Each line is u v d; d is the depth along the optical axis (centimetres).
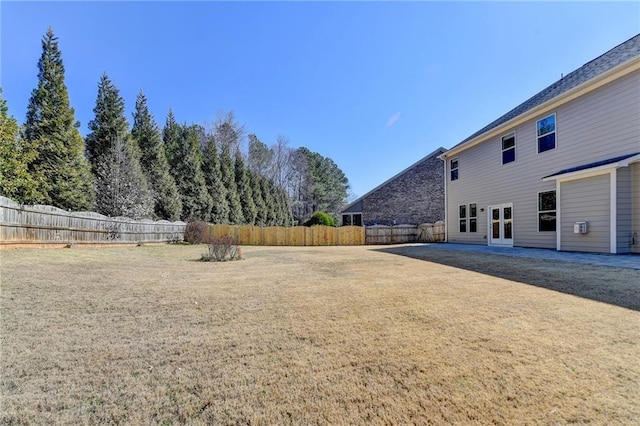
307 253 1168
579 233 918
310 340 277
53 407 180
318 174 4488
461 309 362
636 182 822
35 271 552
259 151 3862
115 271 630
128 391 197
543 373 216
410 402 185
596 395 190
